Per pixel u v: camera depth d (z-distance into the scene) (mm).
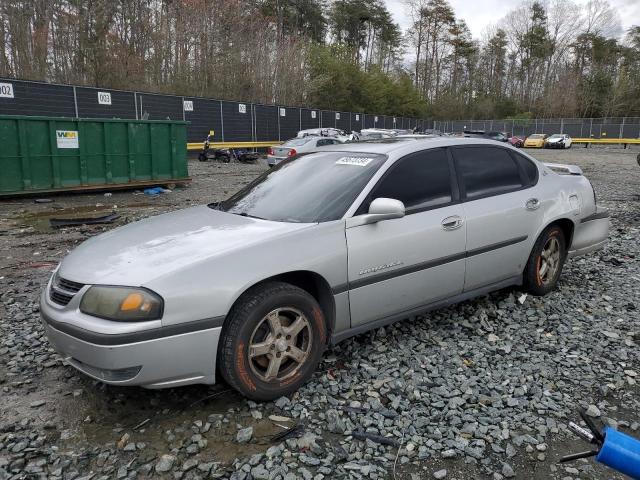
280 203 3930
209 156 25078
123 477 2594
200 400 3293
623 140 54094
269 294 3158
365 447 2838
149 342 2820
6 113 19766
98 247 3480
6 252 7309
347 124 43438
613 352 3990
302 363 3348
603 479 2602
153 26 34062
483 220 4340
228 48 37906
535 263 4926
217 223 3699
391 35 74438
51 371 3715
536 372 3676
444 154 4328
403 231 3807
